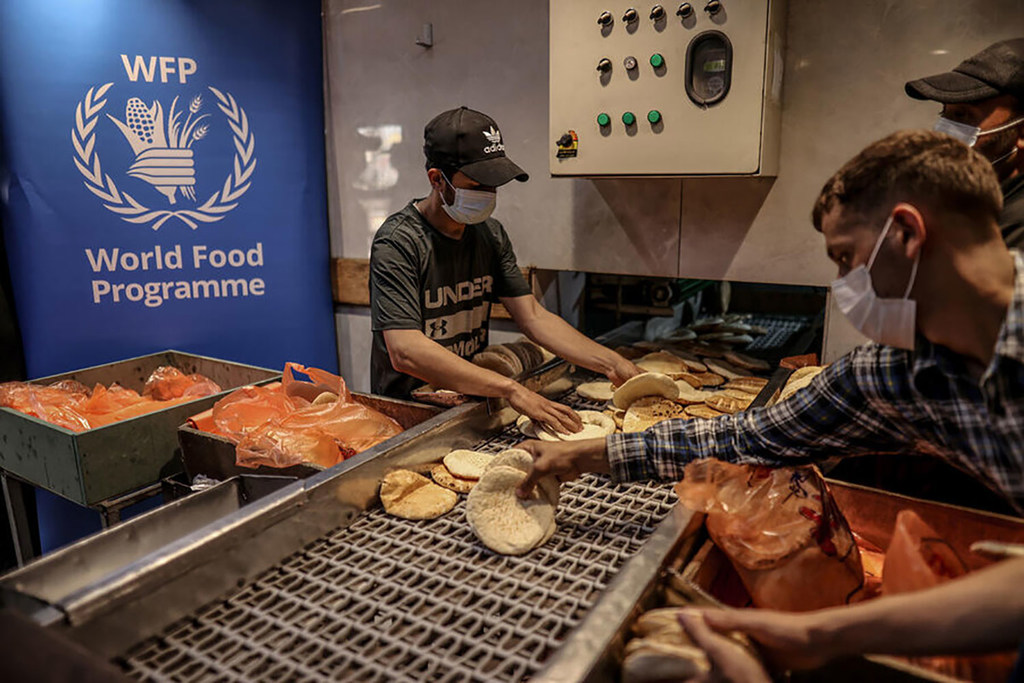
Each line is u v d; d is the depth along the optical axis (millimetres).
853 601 1023
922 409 946
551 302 2629
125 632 871
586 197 2396
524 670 832
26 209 2330
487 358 1843
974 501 1562
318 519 1161
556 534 1183
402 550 1141
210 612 968
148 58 2438
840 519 1098
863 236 829
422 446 1405
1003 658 863
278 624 929
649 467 1229
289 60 2711
